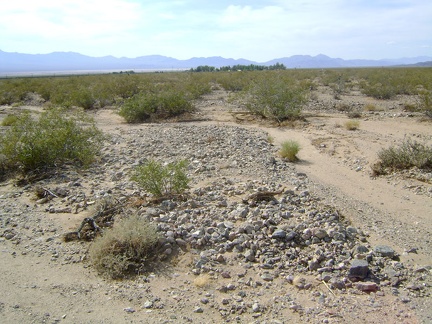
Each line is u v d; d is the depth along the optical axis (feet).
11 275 15.87
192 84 99.71
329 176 30.17
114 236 17.03
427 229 21.02
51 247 18.17
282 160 34.17
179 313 13.79
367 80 122.31
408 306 14.43
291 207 21.94
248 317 13.67
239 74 142.72
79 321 13.23
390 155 31.58
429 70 167.53
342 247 18.20
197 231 18.43
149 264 16.69
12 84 122.11
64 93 86.28
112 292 14.97
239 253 17.42
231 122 53.36
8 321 13.06
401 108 62.03
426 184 27.73
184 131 45.27
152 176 22.85
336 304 14.47
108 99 76.59
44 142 29.94
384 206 24.31
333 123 50.65
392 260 17.62
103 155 34.37
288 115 53.26
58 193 24.72
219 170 29.60
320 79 130.11
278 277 16.05
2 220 20.95
